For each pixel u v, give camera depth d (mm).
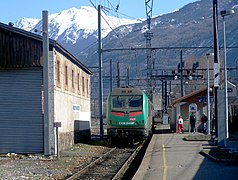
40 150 30156
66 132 34188
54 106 30000
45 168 23172
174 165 20609
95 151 33281
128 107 36469
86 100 44906
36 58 29766
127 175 21078
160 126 77125
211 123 46281
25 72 30281
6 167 23453
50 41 29531
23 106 30312
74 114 37906
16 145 30281
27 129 30250
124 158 28578
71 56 35375
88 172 22062
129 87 37219
